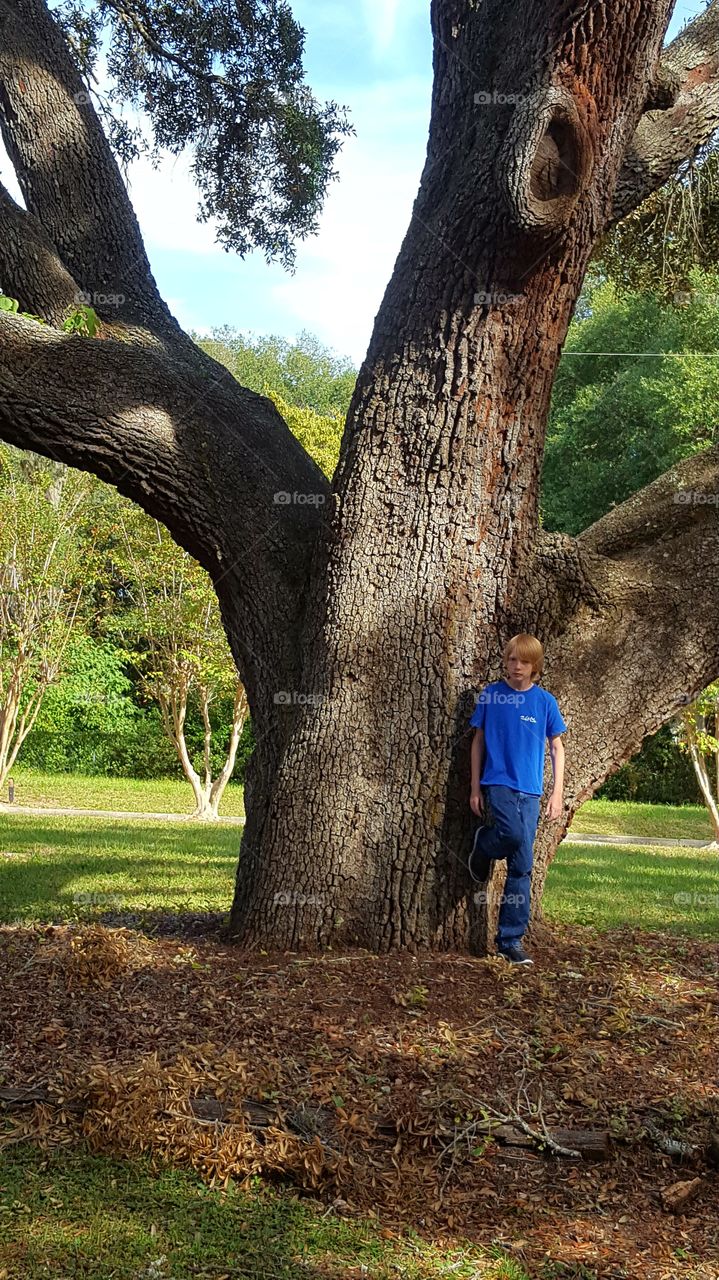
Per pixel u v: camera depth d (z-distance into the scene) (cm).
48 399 564
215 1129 384
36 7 724
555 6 492
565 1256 338
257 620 609
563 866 1252
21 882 904
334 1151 377
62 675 2327
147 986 494
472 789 545
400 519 564
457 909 555
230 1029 449
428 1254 335
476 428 555
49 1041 437
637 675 612
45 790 2228
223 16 1038
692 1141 392
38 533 1916
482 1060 435
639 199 627
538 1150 390
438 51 595
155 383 593
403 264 580
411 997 482
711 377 2422
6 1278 307
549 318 552
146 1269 316
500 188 506
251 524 609
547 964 556
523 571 579
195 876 975
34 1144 381
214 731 2639
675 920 823
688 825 2169
